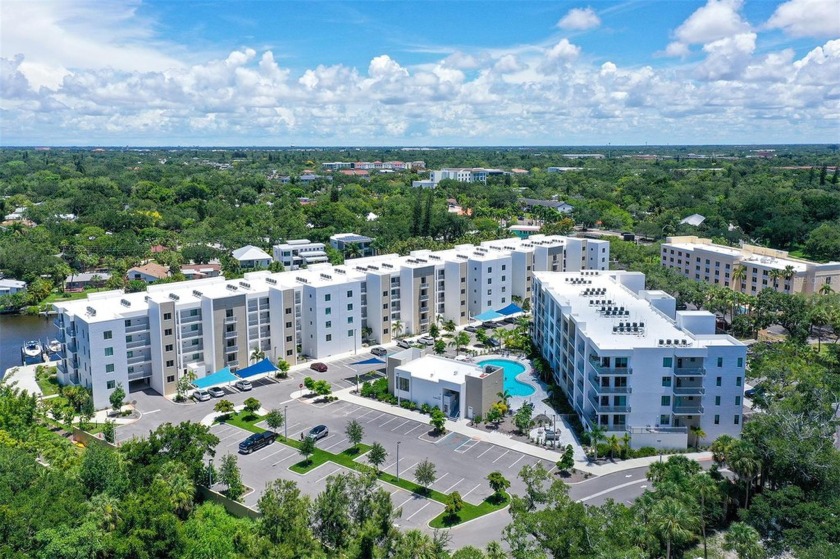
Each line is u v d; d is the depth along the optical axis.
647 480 101.12
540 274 175.12
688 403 113.81
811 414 97.69
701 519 82.69
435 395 128.38
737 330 176.62
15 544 72.81
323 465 106.19
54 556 71.81
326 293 159.50
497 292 196.50
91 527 74.75
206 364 145.38
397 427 121.38
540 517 74.12
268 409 129.38
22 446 100.81
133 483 88.62
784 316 173.12
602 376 112.19
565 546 71.50
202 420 124.00
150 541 76.31
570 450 103.75
